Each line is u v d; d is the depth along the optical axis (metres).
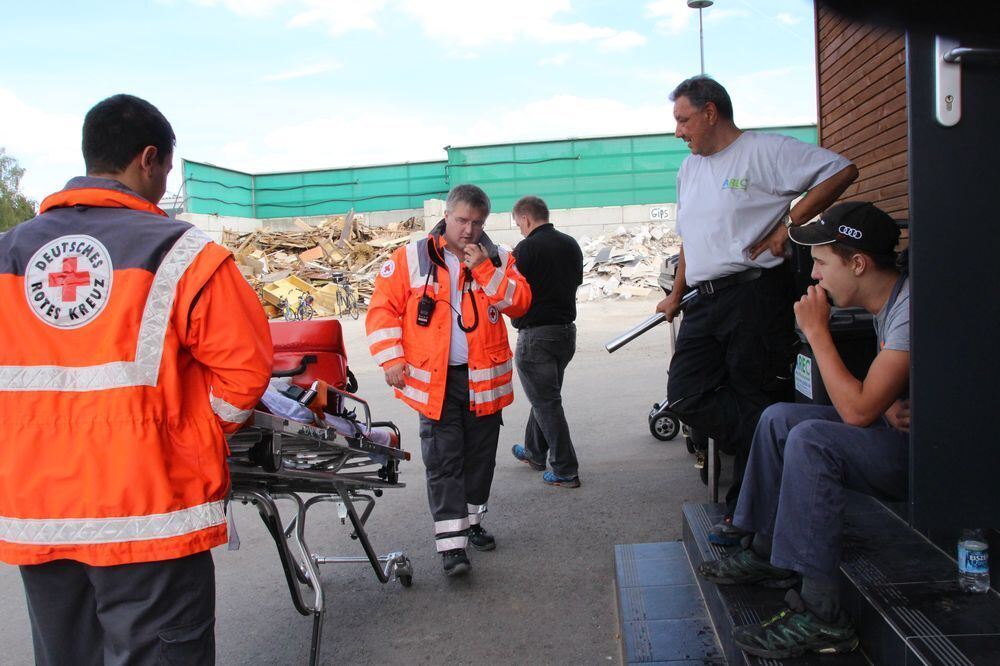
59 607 2.23
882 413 2.70
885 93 5.55
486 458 4.57
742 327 3.71
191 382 2.31
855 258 2.82
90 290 2.15
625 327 15.58
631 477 5.98
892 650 2.43
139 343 2.15
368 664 3.50
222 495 2.32
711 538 3.64
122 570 2.14
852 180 3.63
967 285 2.20
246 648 3.70
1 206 49.78
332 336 4.16
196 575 2.25
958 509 2.26
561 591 4.10
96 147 2.30
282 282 22.48
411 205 35.78
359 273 25.66
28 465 2.12
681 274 4.21
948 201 2.17
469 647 3.59
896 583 2.73
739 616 2.89
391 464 4.09
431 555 4.74
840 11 1.99
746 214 3.68
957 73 2.12
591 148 32.31
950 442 2.24
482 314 4.28
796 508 2.67
